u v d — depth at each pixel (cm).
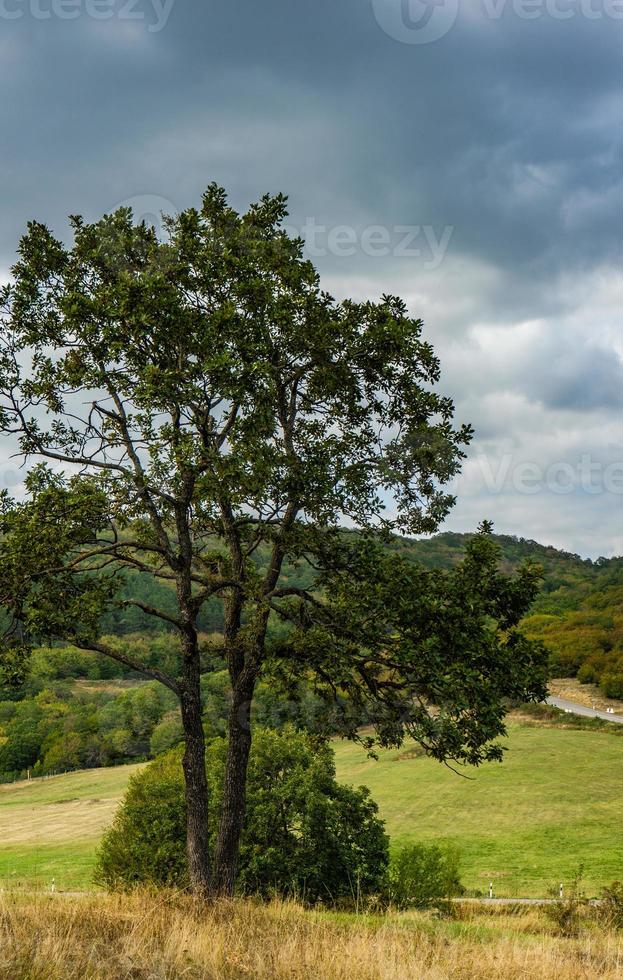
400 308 1784
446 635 1603
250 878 2930
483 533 1750
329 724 1741
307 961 922
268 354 1670
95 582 1666
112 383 1645
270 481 1585
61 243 1741
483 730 1510
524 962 1030
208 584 1769
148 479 1486
